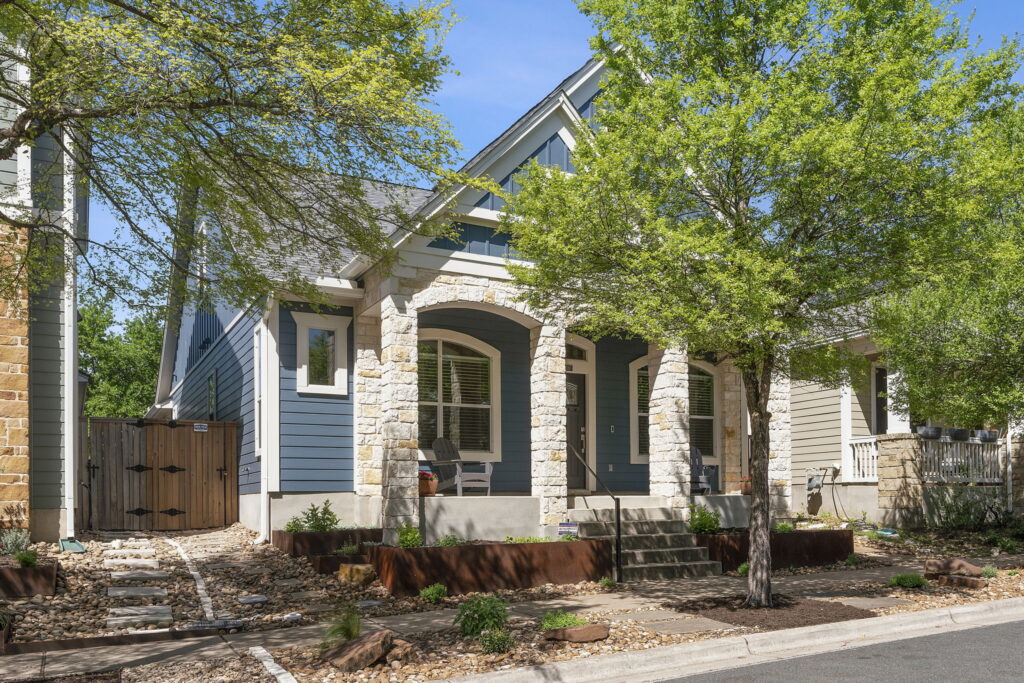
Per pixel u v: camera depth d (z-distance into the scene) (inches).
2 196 447.8
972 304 541.0
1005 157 418.9
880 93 360.8
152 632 360.8
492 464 662.5
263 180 374.0
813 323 416.8
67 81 316.2
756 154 378.6
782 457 677.9
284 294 524.4
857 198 381.7
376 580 468.8
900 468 689.6
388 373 533.0
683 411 603.2
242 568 498.3
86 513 650.2
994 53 436.5
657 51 432.5
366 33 348.8
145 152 368.8
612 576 507.5
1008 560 560.7
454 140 357.1
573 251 404.8
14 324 500.4
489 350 672.4
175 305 449.7
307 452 591.8
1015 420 559.8
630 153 398.3
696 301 386.9
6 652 332.5
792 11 398.3
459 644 336.8
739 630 359.3
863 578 506.9
